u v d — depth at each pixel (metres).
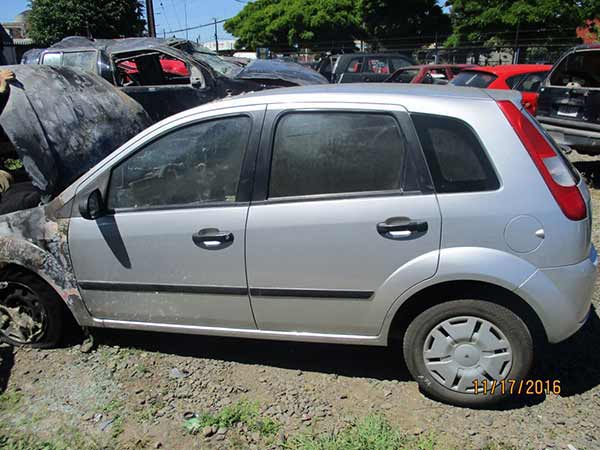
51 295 3.48
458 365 2.86
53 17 27.08
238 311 3.08
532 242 2.64
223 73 9.54
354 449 2.64
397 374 3.27
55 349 3.62
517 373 2.80
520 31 23.02
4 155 5.58
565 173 2.77
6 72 3.61
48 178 3.45
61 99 3.80
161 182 3.12
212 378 3.28
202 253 3.02
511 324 2.74
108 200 3.20
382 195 2.77
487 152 2.69
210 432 2.80
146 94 8.12
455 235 2.69
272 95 3.01
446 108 2.75
